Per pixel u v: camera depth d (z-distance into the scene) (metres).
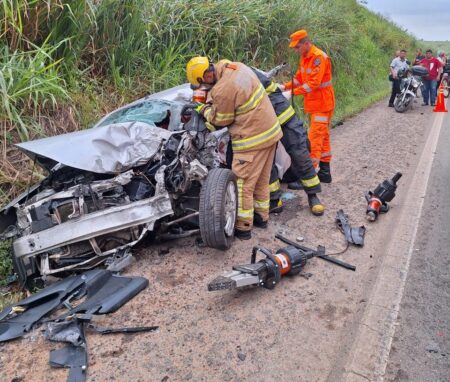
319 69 4.75
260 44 8.52
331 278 3.22
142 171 3.50
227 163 4.29
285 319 2.76
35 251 3.10
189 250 3.68
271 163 3.84
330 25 11.43
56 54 5.34
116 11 5.82
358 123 8.95
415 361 2.42
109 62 5.94
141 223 3.21
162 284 3.19
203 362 2.41
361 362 2.42
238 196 3.69
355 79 12.62
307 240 3.82
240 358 2.44
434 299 2.96
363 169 5.78
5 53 4.61
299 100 8.23
